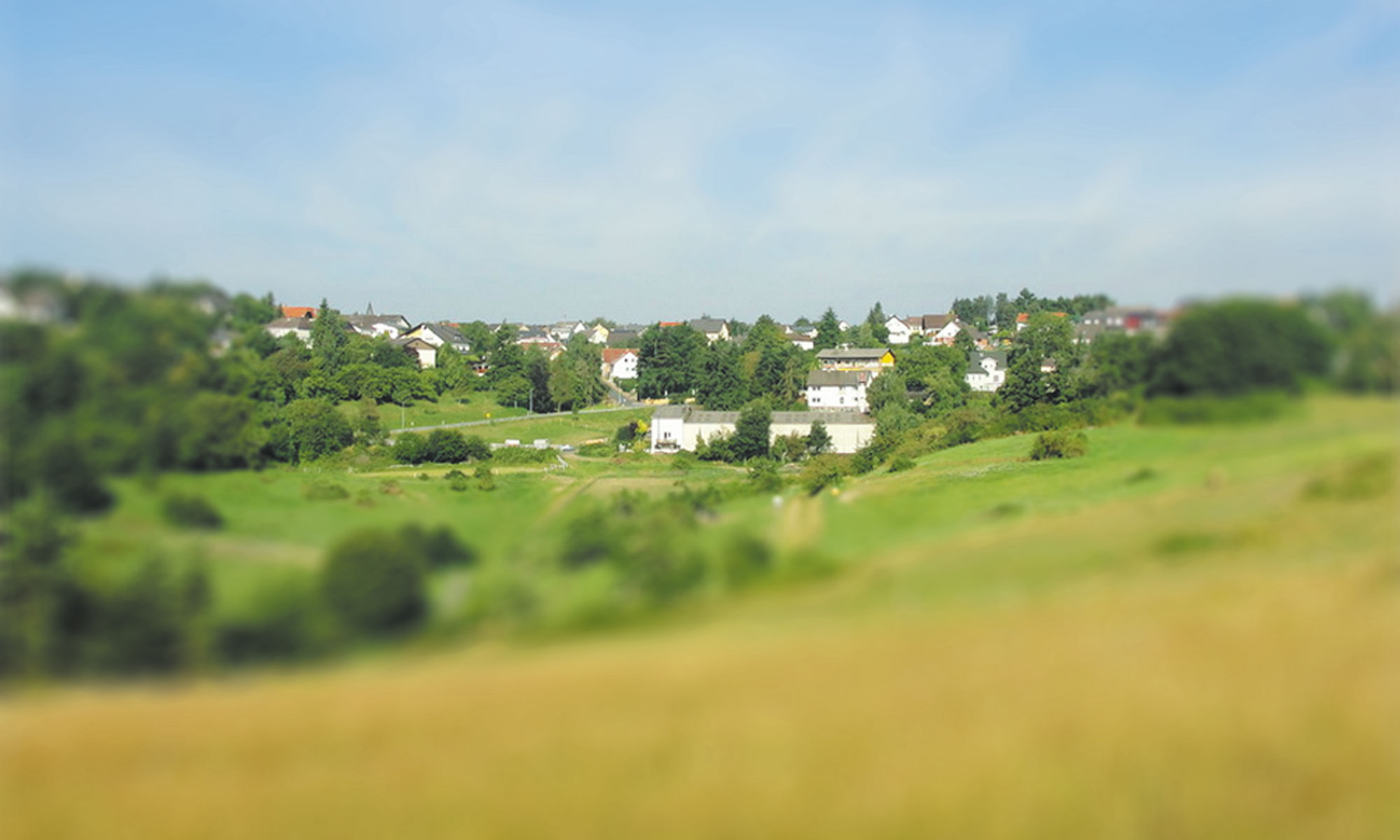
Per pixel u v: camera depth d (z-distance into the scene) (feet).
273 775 11.30
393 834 10.94
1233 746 12.30
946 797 11.59
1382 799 11.96
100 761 11.37
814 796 11.16
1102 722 12.26
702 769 11.68
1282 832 11.64
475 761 11.64
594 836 10.75
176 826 10.73
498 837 10.87
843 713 12.22
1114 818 11.38
